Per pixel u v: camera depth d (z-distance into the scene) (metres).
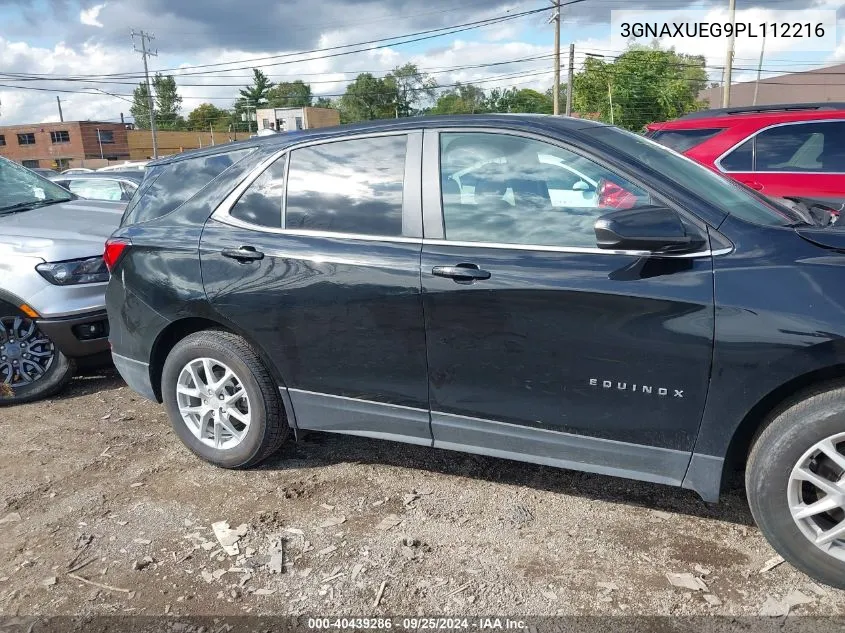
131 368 3.98
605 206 2.82
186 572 2.90
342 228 3.29
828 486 2.46
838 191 5.67
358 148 3.35
